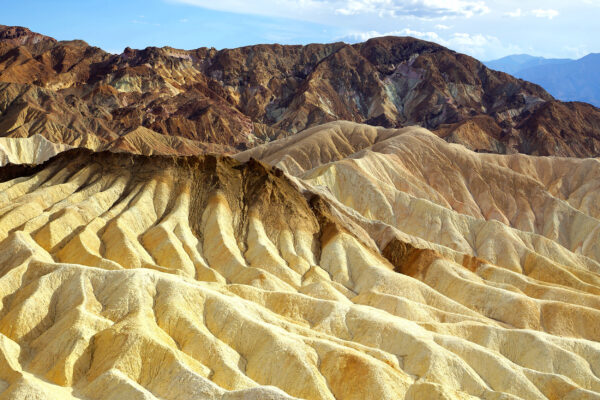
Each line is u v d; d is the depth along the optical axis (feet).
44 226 353.51
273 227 405.18
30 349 230.27
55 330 231.91
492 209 630.74
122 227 363.15
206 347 232.12
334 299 332.80
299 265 376.89
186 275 331.98
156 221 391.86
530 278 406.41
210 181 422.41
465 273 390.83
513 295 346.95
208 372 222.69
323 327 276.41
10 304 260.01
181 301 252.42
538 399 239.91
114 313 242.99
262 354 234.99
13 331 238.68
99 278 263.29
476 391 239.50
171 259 350.84
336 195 553.23
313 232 415.64
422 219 513.86
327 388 225.35
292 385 224.33
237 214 408.87
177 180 418.10
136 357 215.92
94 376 213.46
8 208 371.56
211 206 403.54
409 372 245.04
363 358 232.12
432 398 217.36
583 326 328.29
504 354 281.54
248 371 232.32
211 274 344.69
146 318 238.89
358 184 554.05
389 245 438.81
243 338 244.01
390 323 271.28
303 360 230.27
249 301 275.80
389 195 549.95
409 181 627.46
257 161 444.96
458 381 242.17
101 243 355.56
